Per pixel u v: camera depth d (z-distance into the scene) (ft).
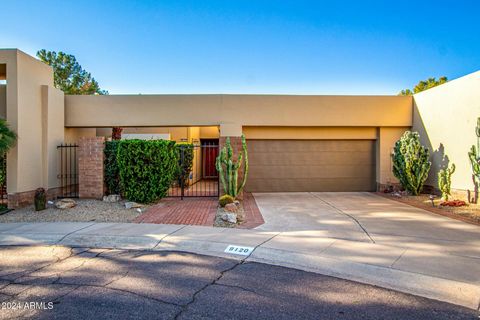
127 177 32.04
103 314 11.09
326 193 44.34
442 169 38.34
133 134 59.31
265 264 16.66
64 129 41.22
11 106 31.94
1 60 31.94
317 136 45.06
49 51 75.20
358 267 15.81
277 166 45.42
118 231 22.89
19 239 21.38
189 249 19.42
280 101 43.16
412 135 39.86
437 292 13.15
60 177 39.06
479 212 29.60
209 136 64.80
